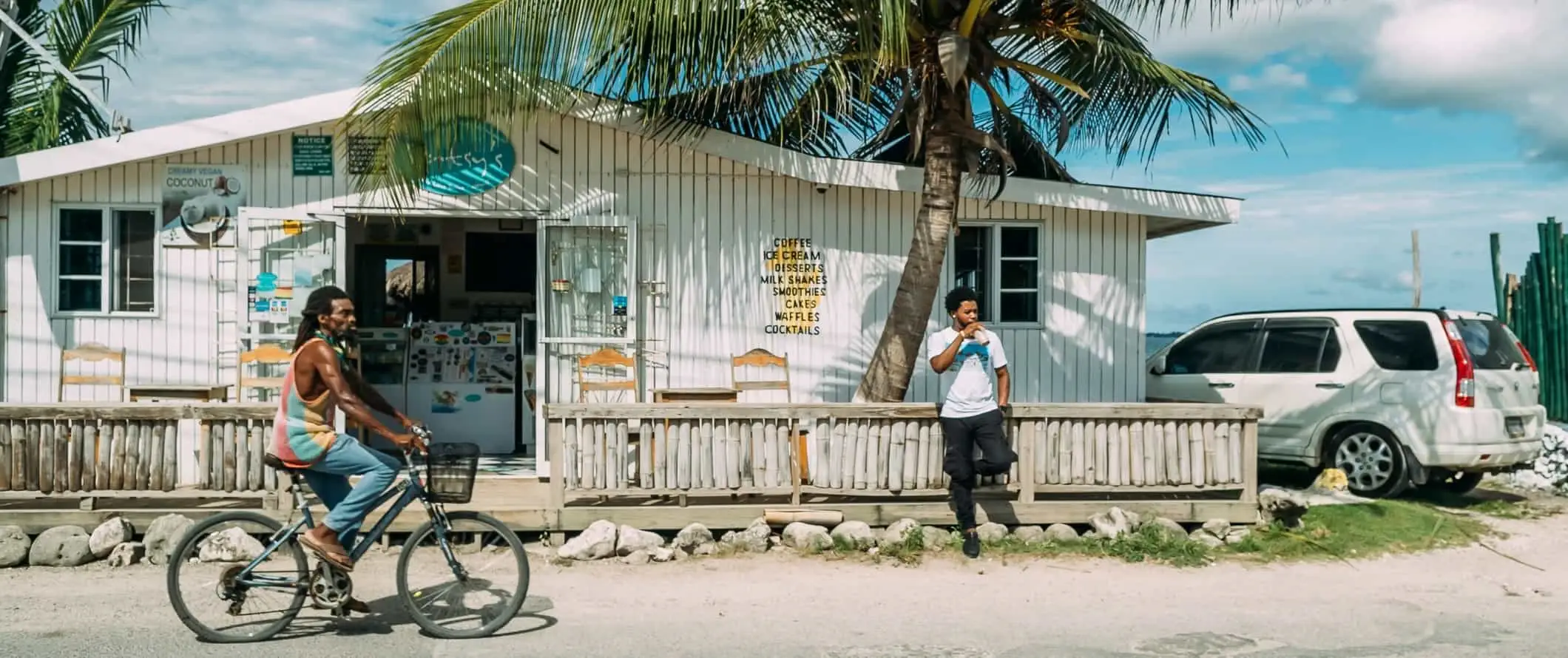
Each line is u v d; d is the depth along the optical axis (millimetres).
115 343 9242
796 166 9531
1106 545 7777
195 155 9273
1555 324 12227
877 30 8367
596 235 9680
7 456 7324
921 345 9766
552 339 9539
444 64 7809
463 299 12414
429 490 5453
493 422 10844
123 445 7398
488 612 5703
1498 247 13070
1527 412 9562
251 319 9141
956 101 8812
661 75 8281
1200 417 8211
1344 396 9711
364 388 5543
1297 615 6297
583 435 7707
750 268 9875
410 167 8328
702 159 9812
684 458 7758
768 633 5805
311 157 9305
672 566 7285
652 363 9773
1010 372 10219
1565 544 8195
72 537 7160
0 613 6000
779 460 7855
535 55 7793
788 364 9938
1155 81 9711
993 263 10234
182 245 9266
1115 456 8125
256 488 7434
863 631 5852
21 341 9156
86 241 9258
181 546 5434
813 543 7652
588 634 5727
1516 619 6289
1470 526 8586
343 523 5410
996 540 7852
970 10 8461
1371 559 7727
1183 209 10047
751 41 8039
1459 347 9266
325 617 5918
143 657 5242
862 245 10000
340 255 9305
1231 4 8688
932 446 7984
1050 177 10820
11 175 8758
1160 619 6180
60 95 12922
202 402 8227
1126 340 10344
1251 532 8117
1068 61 9898
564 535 7711
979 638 5746
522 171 9578
